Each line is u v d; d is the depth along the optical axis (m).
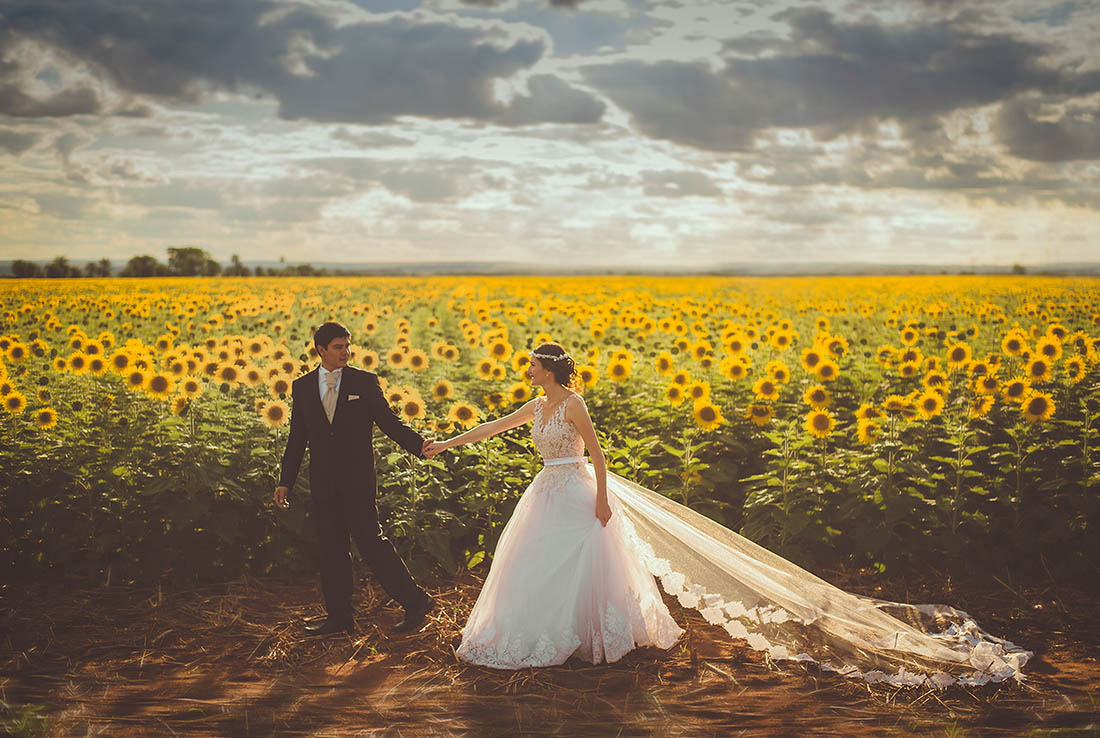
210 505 6.39
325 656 4.98
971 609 5.78
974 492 6.87
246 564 6.39
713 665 4.84
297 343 11.67
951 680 4.58
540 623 4.84
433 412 7.68
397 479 6.57
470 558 6.54
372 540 5.26
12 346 9.23
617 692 4.49
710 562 5.21
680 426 8.45
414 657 4.98
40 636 5.18
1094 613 5.66
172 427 6.77
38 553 6.31
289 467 5.28
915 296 32.41
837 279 59.25
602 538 4.98
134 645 5.09
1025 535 6.48
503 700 4.39
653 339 14.24
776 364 8.62
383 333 15.40
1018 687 4.54
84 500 6.39
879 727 4.07
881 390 10.20
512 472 7.16
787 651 4.91
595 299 27.28
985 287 42.28
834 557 6.72
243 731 4.01
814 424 6.70
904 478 6.99
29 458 6.68
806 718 4.18
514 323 17.33
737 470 8.12
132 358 7.21
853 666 4.75
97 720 4.09
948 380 9.22
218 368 7.38
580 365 9.02
